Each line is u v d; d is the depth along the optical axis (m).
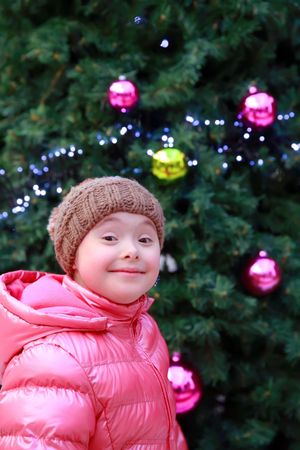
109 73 2.01
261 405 2.11
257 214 2.23
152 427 1.09
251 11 2.05
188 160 2.02
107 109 2.06
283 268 2.12
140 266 1.15
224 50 2.07
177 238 2.04
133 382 1.08
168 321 2.03
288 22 2.20
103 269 1.13
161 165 1.91
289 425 2.18
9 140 2.09
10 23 2.18
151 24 2.09
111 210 1.14
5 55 2.18
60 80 2.15
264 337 2.13
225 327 2.04
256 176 2.24
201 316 2.03
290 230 2.23
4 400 1.03
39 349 1.05
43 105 2.09
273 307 2.18
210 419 2.17
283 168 2.21
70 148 2.02
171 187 2.03
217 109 2.13
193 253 1.98
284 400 2.13
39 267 2.09
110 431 1.04
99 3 2.07
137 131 2.10
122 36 2.14
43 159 2.06
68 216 1.17
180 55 2.12
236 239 2.00
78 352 1.05
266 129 2.13
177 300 2.06
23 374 1.03
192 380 1.89
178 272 2.10
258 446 2.11
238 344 2.21
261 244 2.10
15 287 1.26
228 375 2.16
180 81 1.98
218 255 2.10
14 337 1.09
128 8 2.09
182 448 1.28
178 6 2.05
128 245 1.13
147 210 1.17
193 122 2.03
